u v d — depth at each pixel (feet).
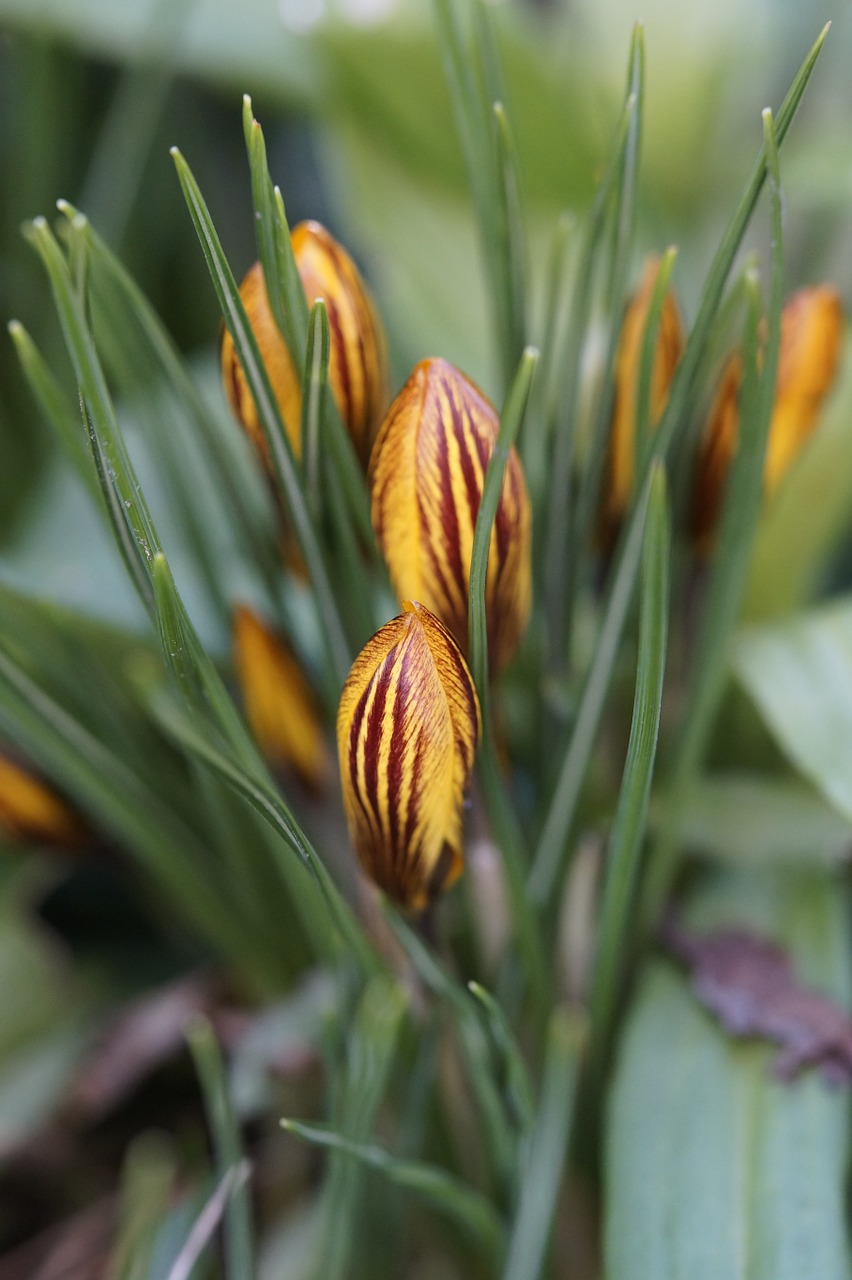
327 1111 0.88
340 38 1.18
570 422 0.85
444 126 1.23
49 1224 1.06
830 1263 0.84
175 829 0.98
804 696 0.94
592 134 1.26
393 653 0.72
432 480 0.75
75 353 0.75
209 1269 0.90
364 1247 0.92
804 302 0.87
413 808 0.75
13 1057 1.05
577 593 0.88
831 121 1.48
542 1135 0.87
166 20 1.16
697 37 1.37
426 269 1.26
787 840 0.97
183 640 0.77
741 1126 0.89
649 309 0.82
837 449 1.04
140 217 1.29
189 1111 1.07
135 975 1.12
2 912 1.08
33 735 0.89
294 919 0.98
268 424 0.79
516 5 1.66
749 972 0.94
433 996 0.87
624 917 0.87
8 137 1.37
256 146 0.75
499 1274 0.89
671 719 0.97
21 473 1.28
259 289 0.79
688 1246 0.85
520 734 1.01
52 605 0.93
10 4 1.14
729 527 0.86
